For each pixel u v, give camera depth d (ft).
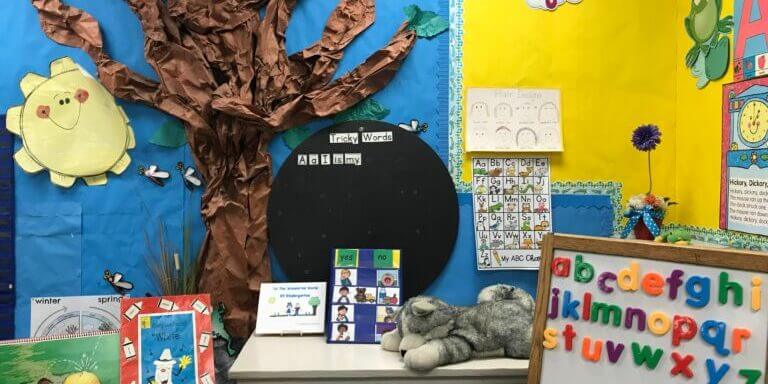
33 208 4.53
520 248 4.80
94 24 4.51
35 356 3.50
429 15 4.78
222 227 4.59
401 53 4.67
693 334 2.80
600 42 4.86
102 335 3.66
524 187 4.82
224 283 4.58
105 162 4.57
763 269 2.64
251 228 4.66
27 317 4.54
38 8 4.49
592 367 3.08
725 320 2.72
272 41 4.63
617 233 4.86
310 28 4.74
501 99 4.80
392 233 4.74
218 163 4.61
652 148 4.46
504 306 4.00
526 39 4.82
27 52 4.50
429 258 4.75
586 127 4.86
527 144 4.80
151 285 4.64
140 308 3.75
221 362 4.52
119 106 4.58
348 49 4.75
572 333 3.17
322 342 4.29
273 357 3.92
